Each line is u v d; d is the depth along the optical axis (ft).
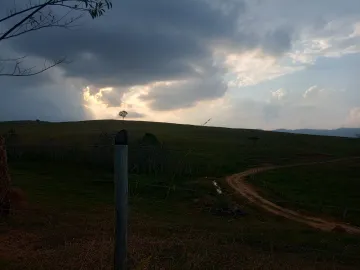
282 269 25.72
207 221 63.36
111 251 23.91
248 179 140.77
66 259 23.88
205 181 126.62
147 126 359.25
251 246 37.88
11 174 124.57
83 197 85.46
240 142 269.23
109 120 393.70
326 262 33.19
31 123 352.69
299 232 52.60
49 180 114.01
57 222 44.14
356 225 78.48
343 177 151.74
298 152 234.58
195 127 373.40
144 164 92.63
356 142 294.25
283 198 108.17
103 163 145.79
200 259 23.32
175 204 79.61
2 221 43.01
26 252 28.45
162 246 26.48
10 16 24.41
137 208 63.31
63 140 216.95
